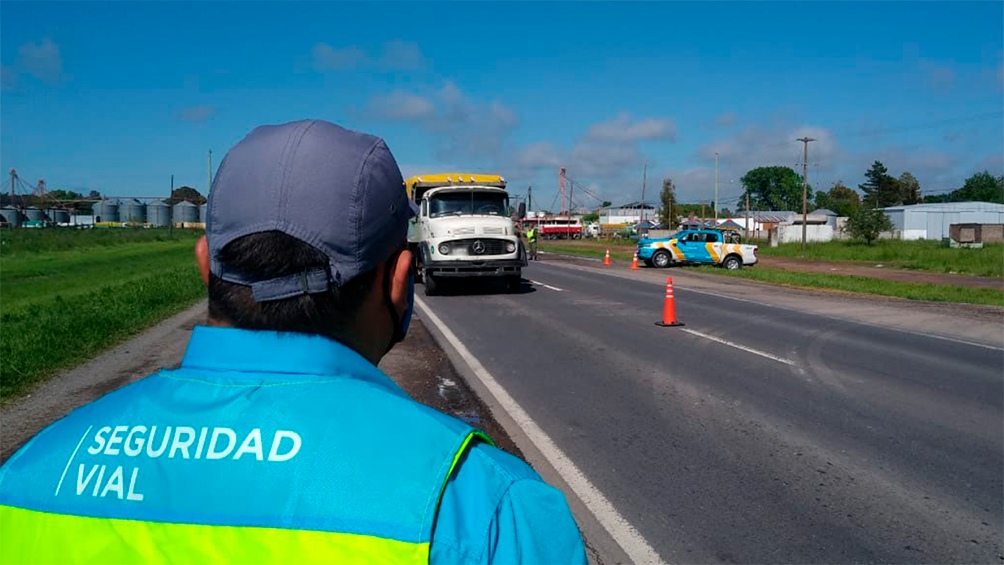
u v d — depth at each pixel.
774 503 5.56
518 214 22.11
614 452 6.76
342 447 1.15
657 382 9.71
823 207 144.25
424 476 1.13
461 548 1.10
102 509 1.15
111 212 108.44
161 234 74.94
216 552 1.10
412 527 1.09
